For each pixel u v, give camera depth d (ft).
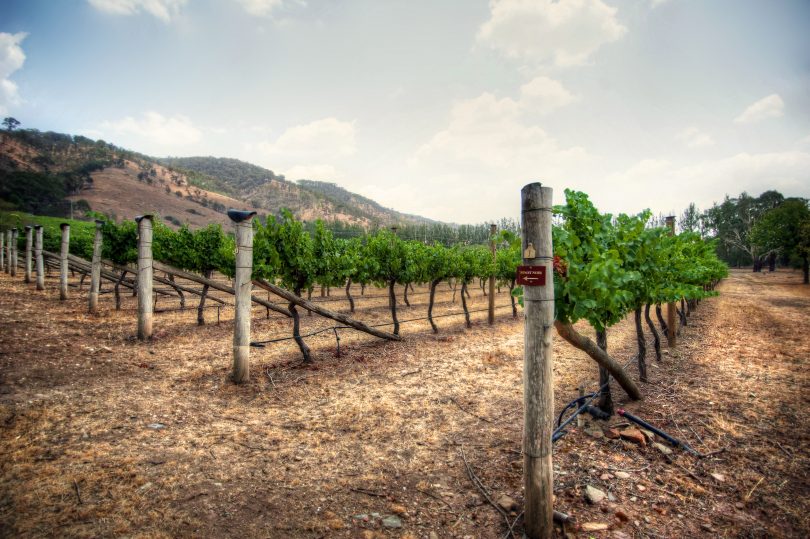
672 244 22.80
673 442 14.07
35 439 12.59
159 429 14.20
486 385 21.13
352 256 38.86
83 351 22.66
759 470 12.45
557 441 14.25
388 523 9.61
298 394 19.19
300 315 44.04
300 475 11.73
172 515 9.39
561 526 9.59
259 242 25.59
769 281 118.73
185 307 44.78
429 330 38.01
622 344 31.81
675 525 9.78
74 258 41.81
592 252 14.71
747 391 19.74
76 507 9.43
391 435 14.87
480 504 10.57
